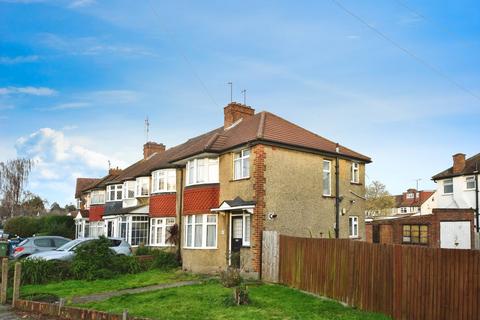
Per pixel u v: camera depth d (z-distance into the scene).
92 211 41.94
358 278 12.71
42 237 25.75
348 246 13.34
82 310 11.34
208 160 23.09
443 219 34.72
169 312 11.98
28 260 19.61
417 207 74.81
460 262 9.59
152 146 40.75
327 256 14.37
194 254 22.73
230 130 25.11
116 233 33.84
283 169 20.70
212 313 11.79
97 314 10.89
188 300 13.71
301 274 15.83
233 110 26.70
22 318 12.29
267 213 19.64
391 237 38.31
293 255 16.50
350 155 24.39
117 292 16.31
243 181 20.64
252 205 19.42
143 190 32.84
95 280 19.73
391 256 11.43
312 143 22.66
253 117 25.11
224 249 21.22
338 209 23.02
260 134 20.28
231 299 13.03
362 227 24.97
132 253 25.77
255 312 11.88
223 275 16.81
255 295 14.59
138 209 31.67
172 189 28.22
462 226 33.59
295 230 20.62
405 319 10.76
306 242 15.73
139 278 20.28
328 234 22.19
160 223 28.47
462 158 37.84
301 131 24.08
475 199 35.75
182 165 27.16
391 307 11.29
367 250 12.44
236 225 21.12
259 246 19.02
